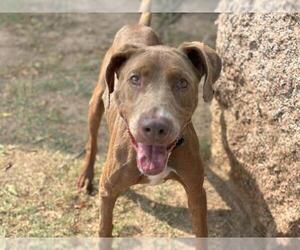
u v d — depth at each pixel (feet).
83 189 4.95
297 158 3.96
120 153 3.97
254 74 4.42
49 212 4.75
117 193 4.13
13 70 6.50
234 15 4.71
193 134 4.01
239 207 4.88
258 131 4.42
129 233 4.64
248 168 4.61
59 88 6.20
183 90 3.65
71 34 7.21
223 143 5.02
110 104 4.32
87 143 5.03
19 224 4.64
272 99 4.22
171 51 3.74
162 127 3.36
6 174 5.09
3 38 7.09
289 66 4.12
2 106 5.92
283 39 4.23
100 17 7.57
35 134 5.57
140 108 3.50
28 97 6.05
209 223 4.77
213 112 5.17
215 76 3.79
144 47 3.82
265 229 4.44
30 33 7.20
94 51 6.89
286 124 4.07
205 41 6.89
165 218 4.77
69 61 6.70
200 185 4.10
